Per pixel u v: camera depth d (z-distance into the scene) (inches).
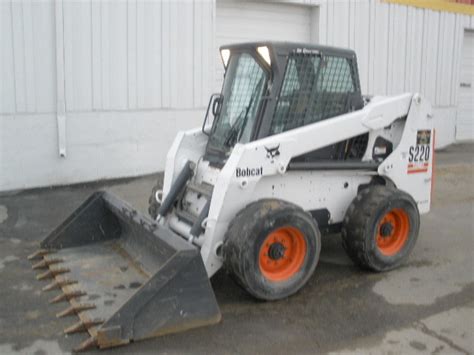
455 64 532.7
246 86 194.1
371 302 179.3
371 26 465.4
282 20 430.3
